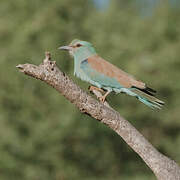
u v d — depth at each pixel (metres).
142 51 21.31
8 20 21.03
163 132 22.88
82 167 21.53
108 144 21.97
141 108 21.58
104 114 7.34
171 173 7.16
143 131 22.61
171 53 21.31
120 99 21.33
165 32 22.22
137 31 22.17
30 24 20.45
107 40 21.41
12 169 19.14
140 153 7.32
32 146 19.47
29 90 20.42
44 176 19.69
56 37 20.52
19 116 19.94
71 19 22.09
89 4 23.39
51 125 19.73
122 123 7.36
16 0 21.67
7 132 19.28
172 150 22.45
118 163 22.42
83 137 20.61
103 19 22.42
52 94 20.28
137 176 21.22
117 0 23.78
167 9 22.98
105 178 21.89
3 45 20.55
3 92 20.09
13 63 20.09
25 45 20.16
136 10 24.81
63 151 20.73
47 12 21.03
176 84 21.34
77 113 19.89
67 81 7.26
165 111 21.92
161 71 21.14
